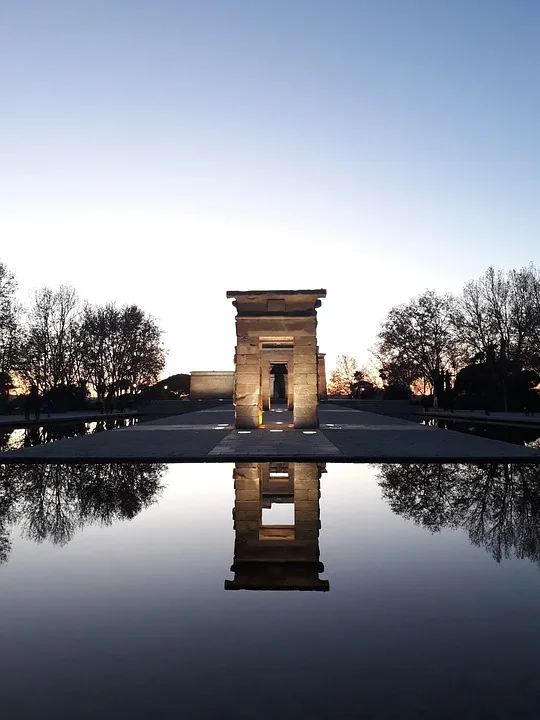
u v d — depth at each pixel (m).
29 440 24.41
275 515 8.79
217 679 3.63
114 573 5.93
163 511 9.15
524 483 11.64
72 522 8.42
